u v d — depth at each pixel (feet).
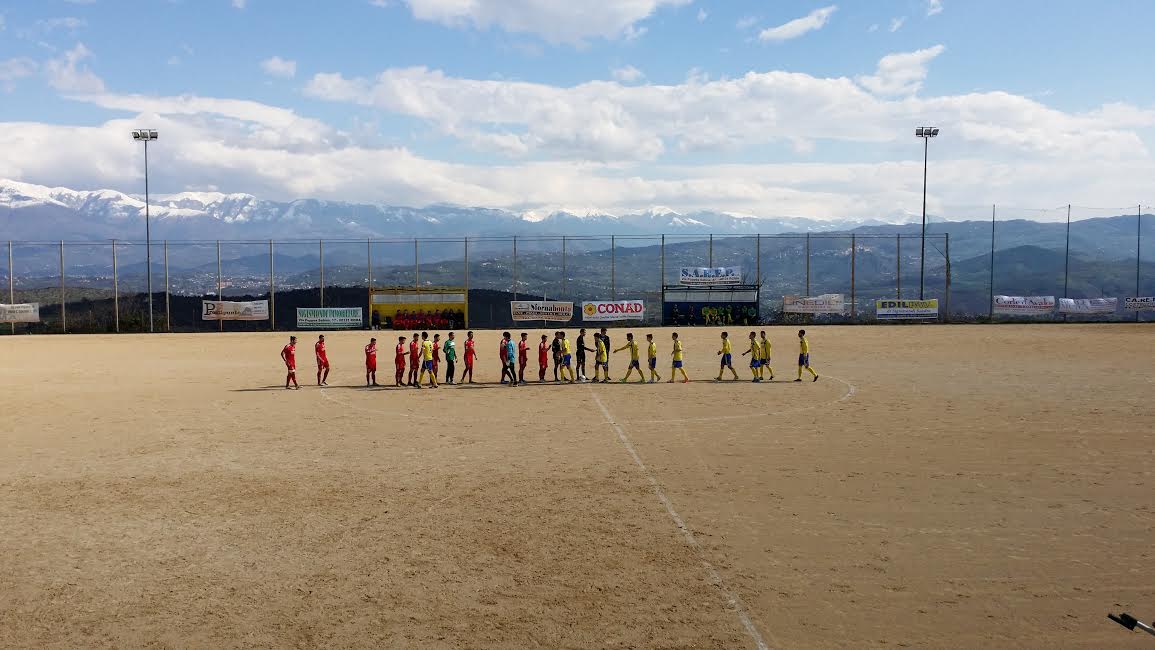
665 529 38.91
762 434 62.64
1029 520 40.19
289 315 229.45
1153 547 36.24
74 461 54.54
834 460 53.42
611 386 93.56
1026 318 211.82
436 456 55.47
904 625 28.17
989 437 60.75
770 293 485.97
